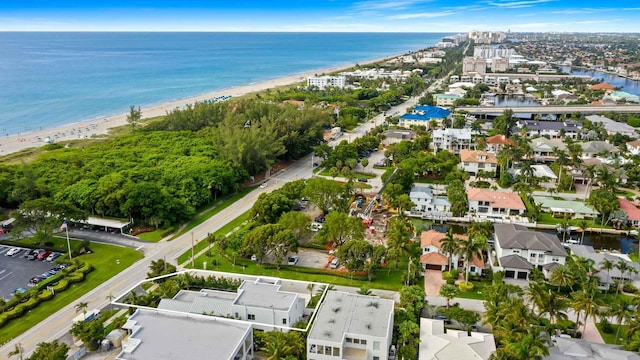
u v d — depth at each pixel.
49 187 164.25
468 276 121.94
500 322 89.56
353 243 123.44
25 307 108.19
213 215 168.12
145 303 106.75
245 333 88.88
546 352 79.12
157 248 141.25
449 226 160.38
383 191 172.50
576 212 161.62
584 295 92.81
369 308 97.00
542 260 124.88
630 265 118.00
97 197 155.62
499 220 159.75
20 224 136.50
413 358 88.38
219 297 106.75
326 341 86.00
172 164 188.62
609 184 168.62
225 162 193.38
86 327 95.81
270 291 106.12
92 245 142.38
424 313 105.06
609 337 97.19
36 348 90.19
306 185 166.25
